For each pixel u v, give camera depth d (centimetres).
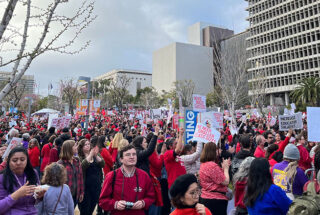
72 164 489
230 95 3042
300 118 786
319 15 6550
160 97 9194
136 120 2558
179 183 253
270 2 7712
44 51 389
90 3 434
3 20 344
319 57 6481
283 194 297
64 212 348
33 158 800
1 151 413
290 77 7088
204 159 450
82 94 4972
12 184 308
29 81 3053
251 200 304
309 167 598
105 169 686
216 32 10400
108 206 339
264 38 7806
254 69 6247
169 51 10469
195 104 890
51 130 1025
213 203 415
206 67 10450
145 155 473
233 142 1148
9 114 3369
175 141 596
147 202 350
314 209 275
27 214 302
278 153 562
